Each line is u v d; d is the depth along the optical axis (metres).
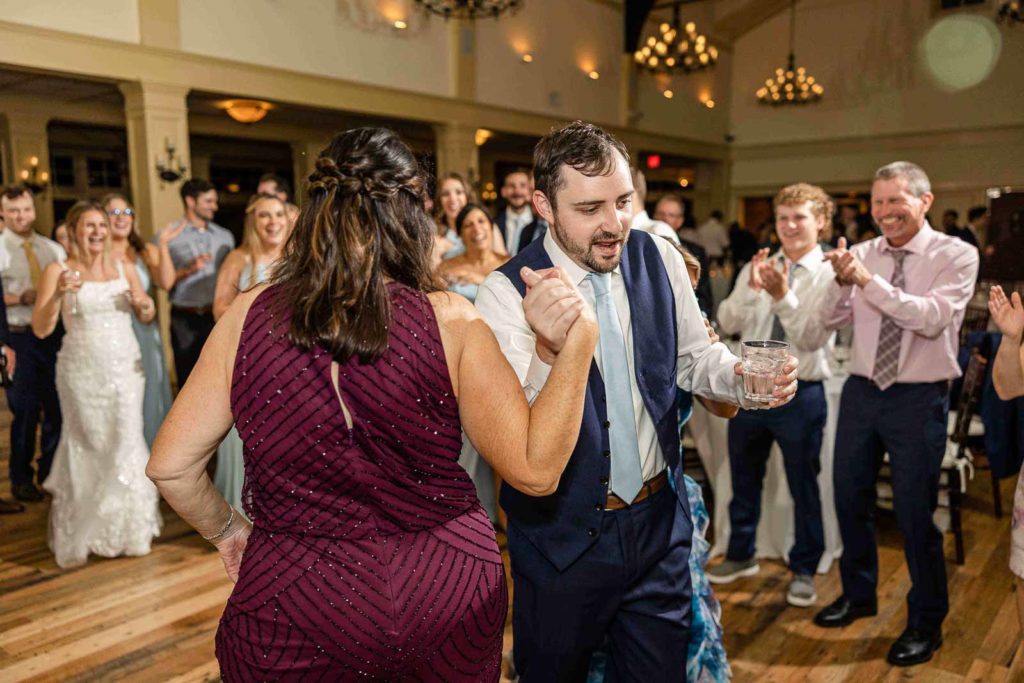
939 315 2.15
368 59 8.23
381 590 0.93
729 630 2.56
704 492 3.85
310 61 7.66
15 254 4.29
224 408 0.99
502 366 1.00
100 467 3.21
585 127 1.32
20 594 2.90
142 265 3.80
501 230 4.89
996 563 3.10
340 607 0.92
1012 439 3.15
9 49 5.64
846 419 2.44
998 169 12.68
